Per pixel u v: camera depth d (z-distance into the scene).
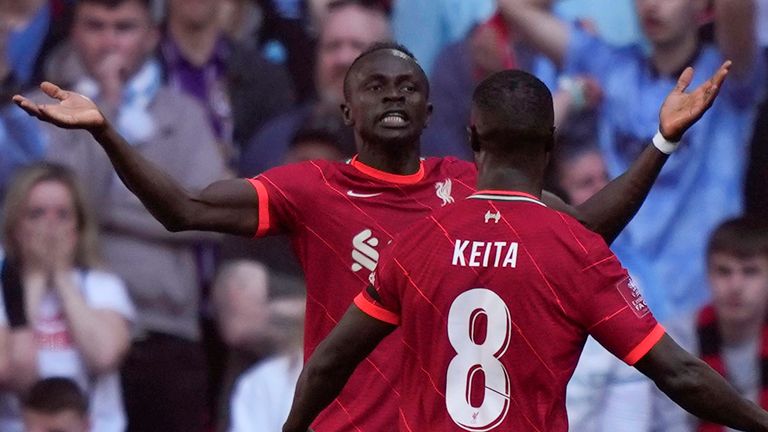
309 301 17.05
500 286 13.82
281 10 29.75
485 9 28.92
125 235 28.00
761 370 27.08
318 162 17.12
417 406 14.10
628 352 13.75
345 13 29.08
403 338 14.18
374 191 16.89
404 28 29.22
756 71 28.28
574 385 26.34
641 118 28.31
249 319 27.55
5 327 27.03
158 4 28.88
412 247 14.12
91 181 28.06
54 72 29.06
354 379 16.64
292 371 27.14
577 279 13.80
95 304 27.39
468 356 13.84
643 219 28.00
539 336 13.77
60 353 27.14
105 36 28.48
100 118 15.30
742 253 27.12
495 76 14.29
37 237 27.28
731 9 28.22
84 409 27.03
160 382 27.59
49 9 29.30
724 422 13.75
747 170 28.20
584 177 27.98
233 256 27.91
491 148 14.18
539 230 13.92
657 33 28.39
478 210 14.09
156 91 28.59
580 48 28.59
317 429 16.75
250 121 29.08
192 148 28.50
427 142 28.58
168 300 27.92
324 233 16.83
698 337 27.36
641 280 27.66
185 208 16.22
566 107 28.22
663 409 26.56
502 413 13.77
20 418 26.98
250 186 16.70
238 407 27.11
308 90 29.56
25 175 27.39
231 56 29.22
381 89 16.80
